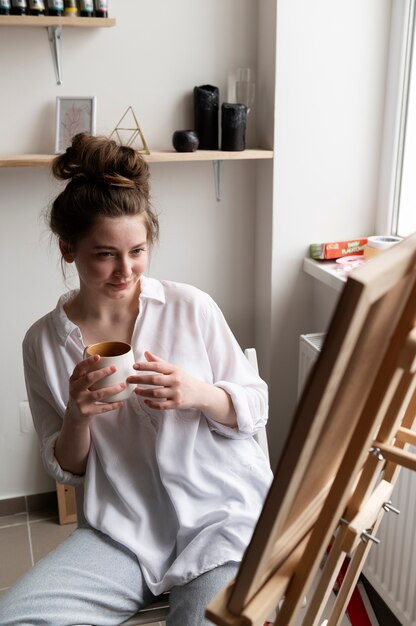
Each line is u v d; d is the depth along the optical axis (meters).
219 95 1.97
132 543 1.19
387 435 0.84
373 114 1.93
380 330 0.64
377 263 0.57
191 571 1.14
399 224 1.98
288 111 1.87
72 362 1.27
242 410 1.24
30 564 2.04
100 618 1.14
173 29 1.88
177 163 2.01
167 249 2.08
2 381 2.10
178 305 1.30
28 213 1.95
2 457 2.20
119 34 1.85
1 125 1.85
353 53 1.86
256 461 1.32
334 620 1.04
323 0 1.79
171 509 1.26
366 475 0.84
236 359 1.34
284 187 1.93
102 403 1.14
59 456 1.25
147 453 1.25
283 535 0.76
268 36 1.85
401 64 1.82
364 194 2.00
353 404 0.72
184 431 1.24
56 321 1.27
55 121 1.86
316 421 0.59
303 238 2.00
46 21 1.69
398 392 0.82
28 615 1.09
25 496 2.26
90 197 1.12
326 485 0.87
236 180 2.06
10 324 2.05
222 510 1.20
